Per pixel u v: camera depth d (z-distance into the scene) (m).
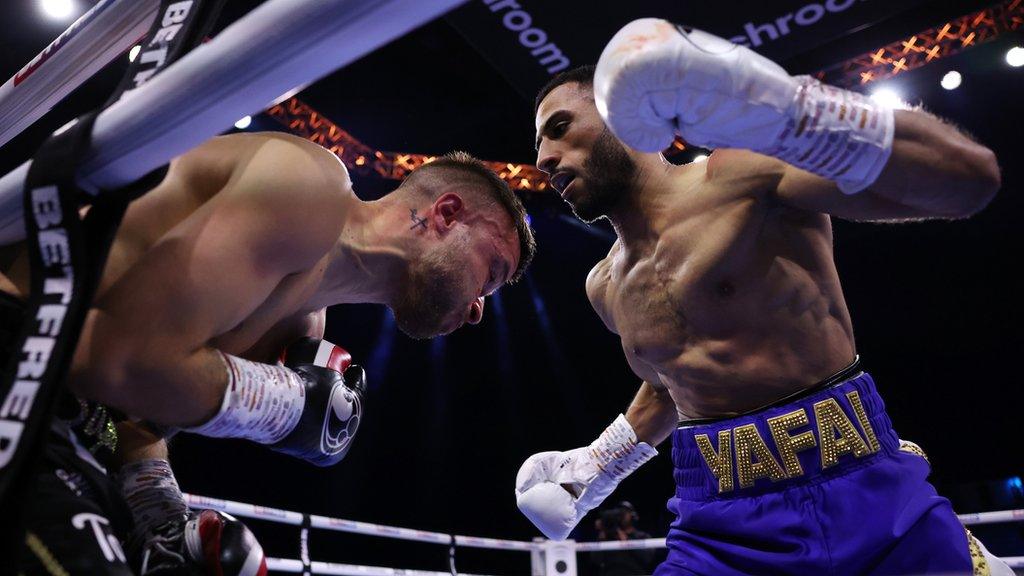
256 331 1.56
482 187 1.91
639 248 2.01
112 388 1.25
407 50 8.30
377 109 9.20
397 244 1.78
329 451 1.57
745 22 5.71
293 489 11.62
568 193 2.04
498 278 1.97
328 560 11.77
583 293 12.91
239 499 11.05
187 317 1.27
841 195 1.62
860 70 7.96
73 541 1.15
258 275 1.37
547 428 13.05
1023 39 7.98
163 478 1.59
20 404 1.02
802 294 1.80
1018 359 11.31
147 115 0.99
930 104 9.24
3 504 0.97
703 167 1.95
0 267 1.39
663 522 12.22
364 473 12.27
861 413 1.77
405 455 12.58
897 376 12.06
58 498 1.18
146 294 1.25
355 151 9.49
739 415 1.86
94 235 1.10
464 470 12.77
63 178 1.05
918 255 11.58
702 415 1.94
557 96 2.07
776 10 5.58
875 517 1.68
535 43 6.03
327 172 1.49
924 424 11.77
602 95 1.23
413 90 8.93
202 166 1.44
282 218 1.38
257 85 0.94
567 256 12.49
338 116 9.26
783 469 1.76
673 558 1.91
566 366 13.19
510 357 13.16
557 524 2.29
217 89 0.95
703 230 1.86
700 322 1.87
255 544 1.43
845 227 11.30
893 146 1.33
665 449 12.59
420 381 12.95
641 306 1.99
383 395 12.71
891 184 1.38
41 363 1.03
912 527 1.67
